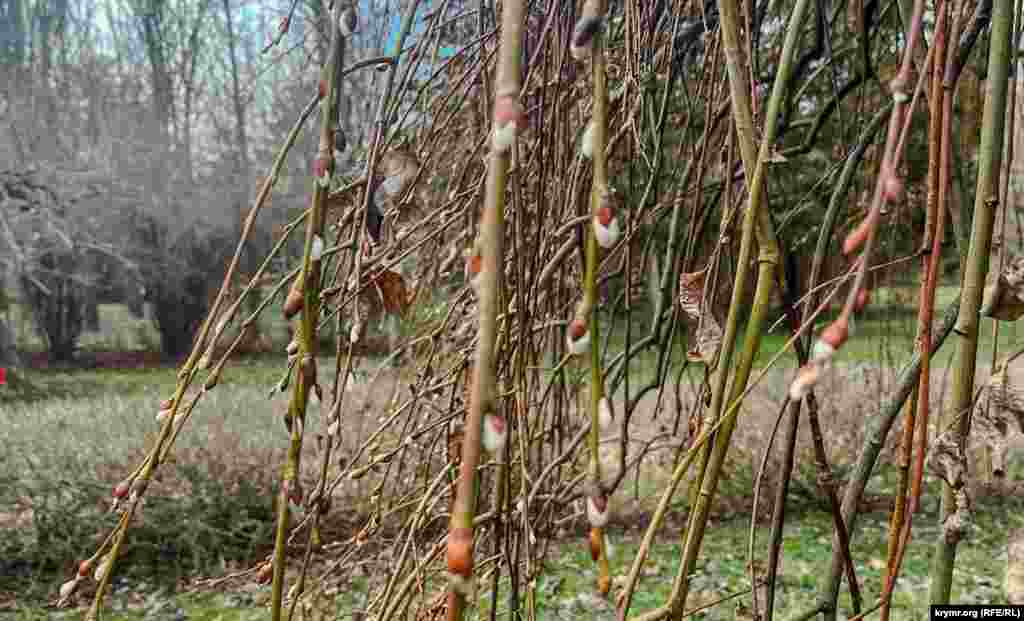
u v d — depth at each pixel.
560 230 0.96
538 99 1.26
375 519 1.30
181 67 10.38
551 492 1.46
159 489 4.38
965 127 1.91
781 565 4.07
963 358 0.81
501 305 1.18
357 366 1.14
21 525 4.28
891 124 0.62
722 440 0.70
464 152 1.60
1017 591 0.88
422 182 1.69
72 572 4.15
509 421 0.97
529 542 1.00
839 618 3.49
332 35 0.78
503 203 0.49
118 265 11.62
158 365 13.03
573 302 1.56
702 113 2.01
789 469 1.07
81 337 15.20
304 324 0.76
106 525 4.19
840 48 2.18
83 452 4.70
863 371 4.44
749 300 1.72
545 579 3.86
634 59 1.25
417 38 1.31
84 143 10.41
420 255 1.77
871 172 1.89
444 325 1.40
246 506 4.34
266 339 8.93
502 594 1.52
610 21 1.40
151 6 10.11
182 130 10.75
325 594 1.58
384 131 1.01
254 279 0.95
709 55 1.45
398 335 1.79
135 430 4.96
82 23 10.97
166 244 11.40
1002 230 1.00
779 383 4.79
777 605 3.64
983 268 0.79
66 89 10.55
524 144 1.33
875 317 3.90
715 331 0.94
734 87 0.79
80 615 3.85
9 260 8.94
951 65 0.74
